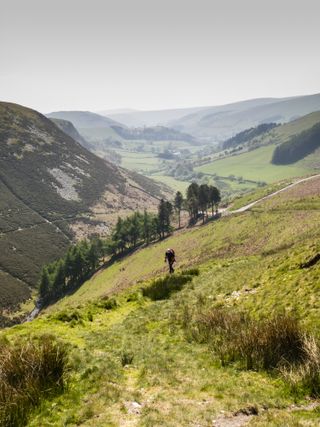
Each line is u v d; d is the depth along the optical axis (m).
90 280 126.69
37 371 12.16
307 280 19.97
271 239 71.88
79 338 19.00
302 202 103.50
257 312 19.34
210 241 98.44
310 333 14.55
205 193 151.38
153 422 9.99
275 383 12.58
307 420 9.55
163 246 120.31
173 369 14.46
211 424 9.96
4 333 19.56
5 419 10.26
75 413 10.83
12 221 190.88
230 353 15.03
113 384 12.97
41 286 127.44
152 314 24.05
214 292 26.02
